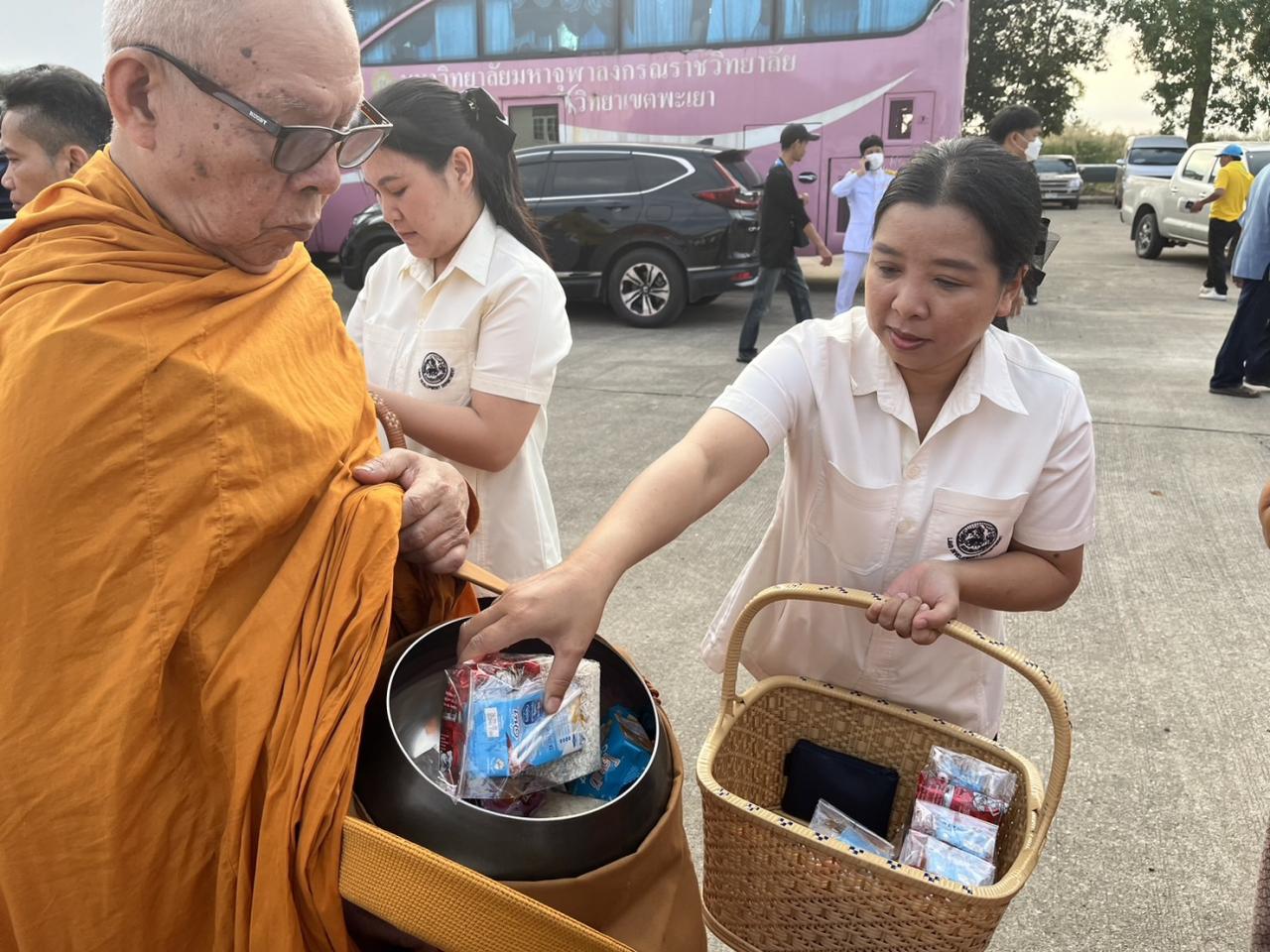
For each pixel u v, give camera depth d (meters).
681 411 5.97
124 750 0.97
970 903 1.05
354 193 10.59
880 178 7.59
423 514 1.20
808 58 9.50
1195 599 3.55
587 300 9.23
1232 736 2.74
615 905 0.95
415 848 0.88
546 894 0.90
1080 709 2.88
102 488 0.95
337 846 0.93
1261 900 1.41
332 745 0.95
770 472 4.91
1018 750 2.71
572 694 1.08
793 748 1.46
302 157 1.00
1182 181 13.44
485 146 1.85
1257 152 12.62
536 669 1.09
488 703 1.03
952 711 1.52
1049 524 1.42
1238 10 27.84
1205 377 6.75
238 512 1.00
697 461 1.34
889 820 1.42
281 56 0.96
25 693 0.96
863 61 9.37
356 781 0.99
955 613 1.28
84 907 1.00
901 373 1.39
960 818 1.25
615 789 1.06
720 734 1.31
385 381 1.97
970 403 1.36
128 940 1.02
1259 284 5.93
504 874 0.91
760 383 1.41
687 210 8.61
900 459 1.41
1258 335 6.02
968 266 1.20
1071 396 1.38
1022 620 3.39
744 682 2.99
